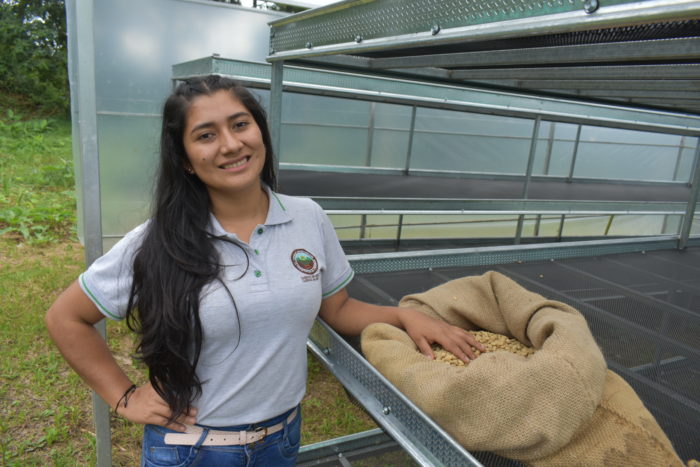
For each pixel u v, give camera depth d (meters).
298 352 1.33
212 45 5.29
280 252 1.27
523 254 2.94
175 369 1.19
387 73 3.20
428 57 2.47
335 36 1.70
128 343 3.63
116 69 4.91
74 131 4.97
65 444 2.64
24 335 3.50
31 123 11.99
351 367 1.39
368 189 5.43
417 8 1.27
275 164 2.57
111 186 5.11
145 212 5.16
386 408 1.20
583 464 0.93
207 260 1.17
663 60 1.79
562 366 0.96
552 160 9.33
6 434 2.65
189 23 5.13
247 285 1.20
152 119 5.12
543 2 0.91
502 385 0.95
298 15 1.97
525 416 0.93
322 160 7.50
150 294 1.17
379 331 1.35
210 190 1.25
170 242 1.17
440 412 1.00
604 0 0.80
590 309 2.21
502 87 3.57
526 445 0.92
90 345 1.28
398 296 2.17
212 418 1.27
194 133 1.15
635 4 0.75
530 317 1.32
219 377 1.25
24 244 5.32
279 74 2.46
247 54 5.44
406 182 6.41
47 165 8.52
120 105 4.98
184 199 1.21
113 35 4.86
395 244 5.21
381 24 1.42
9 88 13.95
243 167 1.18
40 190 7.37
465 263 2.72
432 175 7.70
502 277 1.52
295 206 1.36
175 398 1.23
